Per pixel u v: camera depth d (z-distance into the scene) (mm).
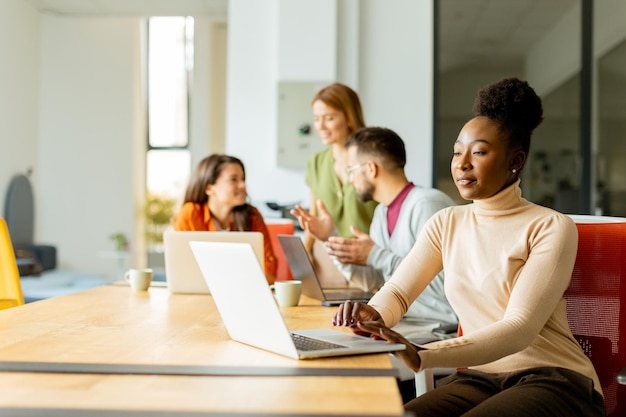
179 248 2631
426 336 2477
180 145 10617
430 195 2814
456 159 1784
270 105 6203
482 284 1771
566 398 1580
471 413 1512
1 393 1138
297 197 6188
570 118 6781
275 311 1417
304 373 1288
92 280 7961
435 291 2705
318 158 4234
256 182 6215
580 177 6766
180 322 1930
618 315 1854
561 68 6770
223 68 10438
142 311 2148
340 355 1451
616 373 1843
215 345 1582
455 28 6648
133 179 9609
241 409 1044
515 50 6660
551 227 1696
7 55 8320
